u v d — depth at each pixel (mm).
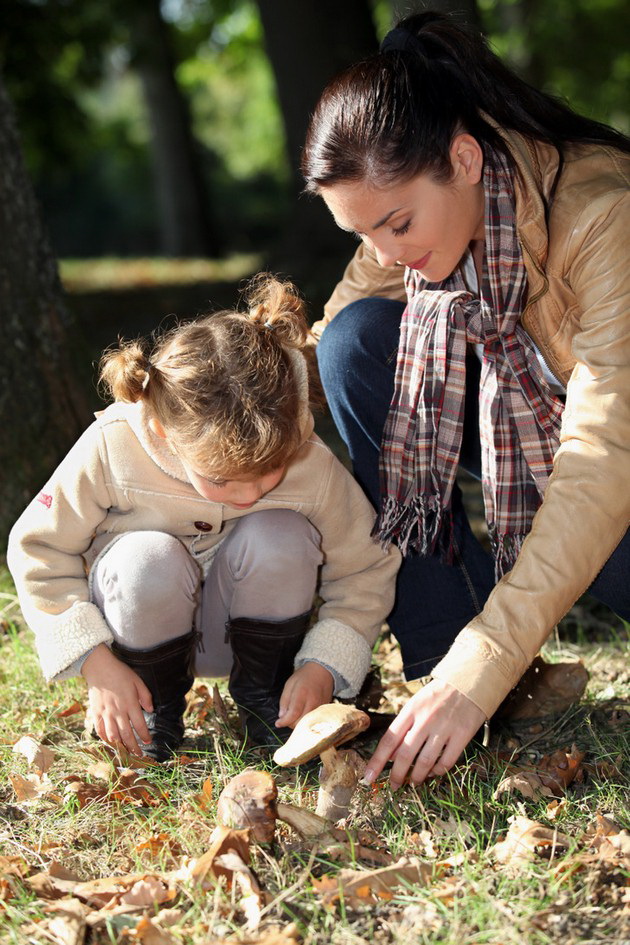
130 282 11961
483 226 2111
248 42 17125
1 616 3068
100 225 24797
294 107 9570
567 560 1840
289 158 9852
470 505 4410
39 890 1774
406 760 1829
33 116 12117
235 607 2244
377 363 2350
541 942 1623
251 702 2299
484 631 1847
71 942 1631
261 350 1982
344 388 2385
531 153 1972
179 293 10773
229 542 2240
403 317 2287
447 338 2182
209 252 16500
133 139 24281
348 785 1987
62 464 2213
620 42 14922
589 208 1928
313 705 2180
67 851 1924
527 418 2162
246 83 22719
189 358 1964
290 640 2246
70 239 24688
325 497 2242
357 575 2316
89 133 13031
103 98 29422
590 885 1743
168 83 15977
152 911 1741
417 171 1863
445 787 2104
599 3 14727
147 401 2012
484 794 2098
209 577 2316
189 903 1765
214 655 2430
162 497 2195
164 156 16312
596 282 1918
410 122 1848
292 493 2227
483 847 1922
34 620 2166
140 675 2209
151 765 2188
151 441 2135
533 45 14211
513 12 14250
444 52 1967
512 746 2328
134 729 2156
